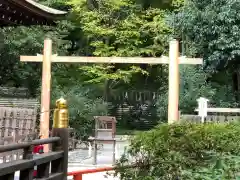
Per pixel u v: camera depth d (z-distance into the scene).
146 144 3.82
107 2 18.06
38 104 11.74
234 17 15.33
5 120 7.34
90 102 16.17
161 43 18.33
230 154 3.76
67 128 5.23
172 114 9.47
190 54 16.64
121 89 22.69
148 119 21.69
